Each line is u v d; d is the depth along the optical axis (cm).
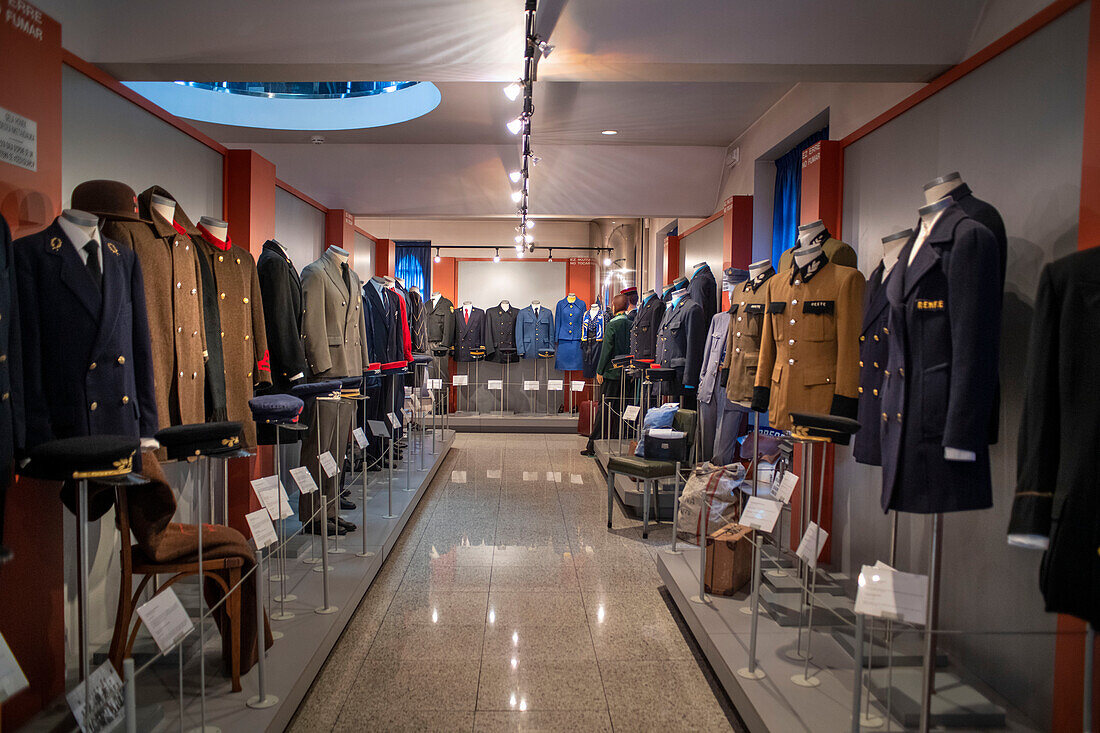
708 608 326
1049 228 235
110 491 221
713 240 687
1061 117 230
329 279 462
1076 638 210
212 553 229
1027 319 244
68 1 307
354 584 348
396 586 397
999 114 261
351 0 321
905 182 326
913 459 213
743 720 244
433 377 1062
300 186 720
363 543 402
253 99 654
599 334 1012
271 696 235
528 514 554
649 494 504
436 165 718
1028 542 174
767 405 354
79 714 158
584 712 264
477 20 324
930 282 216
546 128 641
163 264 277
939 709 224
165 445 200
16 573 219
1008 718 234
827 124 488
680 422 522
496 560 444
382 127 648
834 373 314
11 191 218
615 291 1077
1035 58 242
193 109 634
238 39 320
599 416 841
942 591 285
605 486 657
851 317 307
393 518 480
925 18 295
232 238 422
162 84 616
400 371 650
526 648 319
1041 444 175
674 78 336
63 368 214
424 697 273
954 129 289
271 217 455
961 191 227
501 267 1145
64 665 241
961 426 197
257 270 377
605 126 629
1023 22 249
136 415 236
